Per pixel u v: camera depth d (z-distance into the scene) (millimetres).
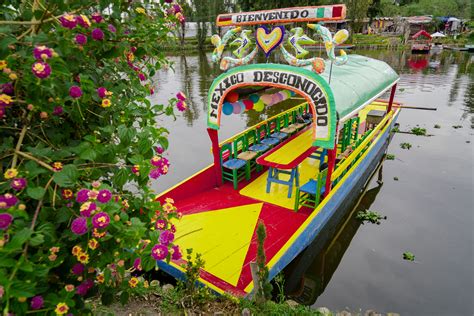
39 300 1866
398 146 13125
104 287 2564
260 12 6207
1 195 1921
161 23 2984
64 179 1987
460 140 13562
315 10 5672
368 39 50875
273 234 6375
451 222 8242
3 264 1605
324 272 6727
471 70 28406
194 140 13766
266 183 8398
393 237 7703
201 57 39344
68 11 2393
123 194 2486
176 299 4348
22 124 2363
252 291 4707
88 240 1998
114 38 2598
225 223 6734
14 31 2256
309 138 8664
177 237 6297
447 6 62500
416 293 6074
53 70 1999
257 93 7941
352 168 8234
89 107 2676
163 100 19484
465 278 6406
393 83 10578
